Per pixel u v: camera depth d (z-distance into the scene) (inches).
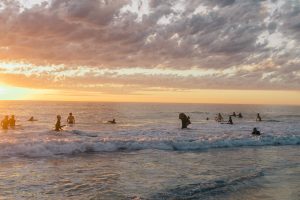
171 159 737.6
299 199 452.1
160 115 3316.9
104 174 569.3
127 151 837.8
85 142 850.8
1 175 541.3
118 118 2625.5
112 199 426.9
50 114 3095.5
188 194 456.4
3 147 746.2
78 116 2787.9
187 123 1466.5
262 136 1145.4
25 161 669.9
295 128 1577.3
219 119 2292.1
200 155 807.7
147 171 601.0
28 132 1154.0
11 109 4520.2
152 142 926.4
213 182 526.0
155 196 442.3
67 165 642.8
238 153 853.8
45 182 506.3
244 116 3346.5
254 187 506.3
